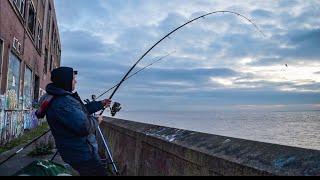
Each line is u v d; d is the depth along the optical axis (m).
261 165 2.55
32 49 23.17
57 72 3.71
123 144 6.94
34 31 24.09
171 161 3.95
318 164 2.29
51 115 3.61
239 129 85.50
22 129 19.77
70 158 3.61
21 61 18.38
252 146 2.96
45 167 3.64
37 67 26.73
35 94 27.98
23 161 9.59
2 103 13.62
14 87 16.72
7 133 14.88
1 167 8.62
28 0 19.88
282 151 2.66
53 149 11.70
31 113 24.19
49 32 35.44
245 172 2.58
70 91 3.79
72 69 3.82
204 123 134.75
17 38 16.70
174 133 4.38
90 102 4.26
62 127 3.60
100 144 10.28
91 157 3.67
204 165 3.14
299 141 47.66
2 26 12.92
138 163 5.42
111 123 9.00
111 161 5.29
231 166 2.74
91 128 3.72
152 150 4.73
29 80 22.69
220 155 3.00
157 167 4.43
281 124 119.88
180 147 3.65
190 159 3.40
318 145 40.72
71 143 3.60
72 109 3.58
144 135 5.09
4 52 13.69
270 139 51.44
